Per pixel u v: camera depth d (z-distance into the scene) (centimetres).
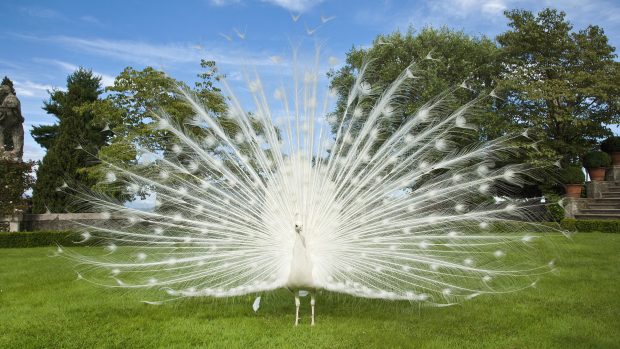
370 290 614
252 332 599
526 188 2345
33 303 767
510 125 2295
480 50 2561
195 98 791
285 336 578
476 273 673
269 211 673
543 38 2422
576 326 597
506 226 713
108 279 934
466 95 2106
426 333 583
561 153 2448
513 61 2481
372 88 769
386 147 728
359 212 676
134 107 1828
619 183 2284
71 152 2200
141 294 810
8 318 677
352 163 728
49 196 2148
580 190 2255
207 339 578
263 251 670
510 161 2102
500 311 678
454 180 729
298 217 604
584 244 1316
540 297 749
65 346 558
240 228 685
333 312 709
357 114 772
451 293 654
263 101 711
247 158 741
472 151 704
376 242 664
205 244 701
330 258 646
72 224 2045
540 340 546
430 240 705
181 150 805
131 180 799
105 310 717
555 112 2355
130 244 820
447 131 751
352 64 2062
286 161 680
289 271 615
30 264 1196
